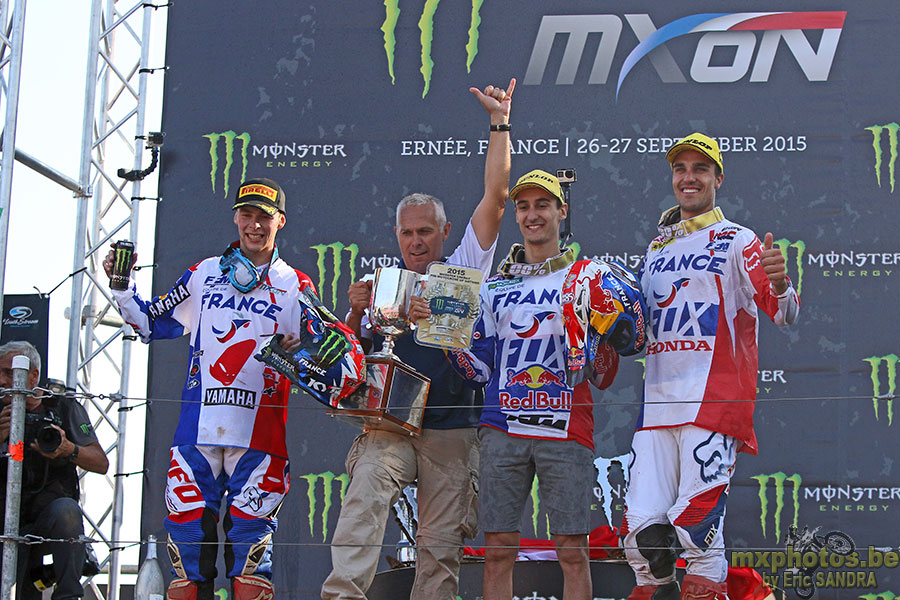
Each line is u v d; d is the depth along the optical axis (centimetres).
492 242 619
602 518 717
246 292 571
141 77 776
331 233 759
